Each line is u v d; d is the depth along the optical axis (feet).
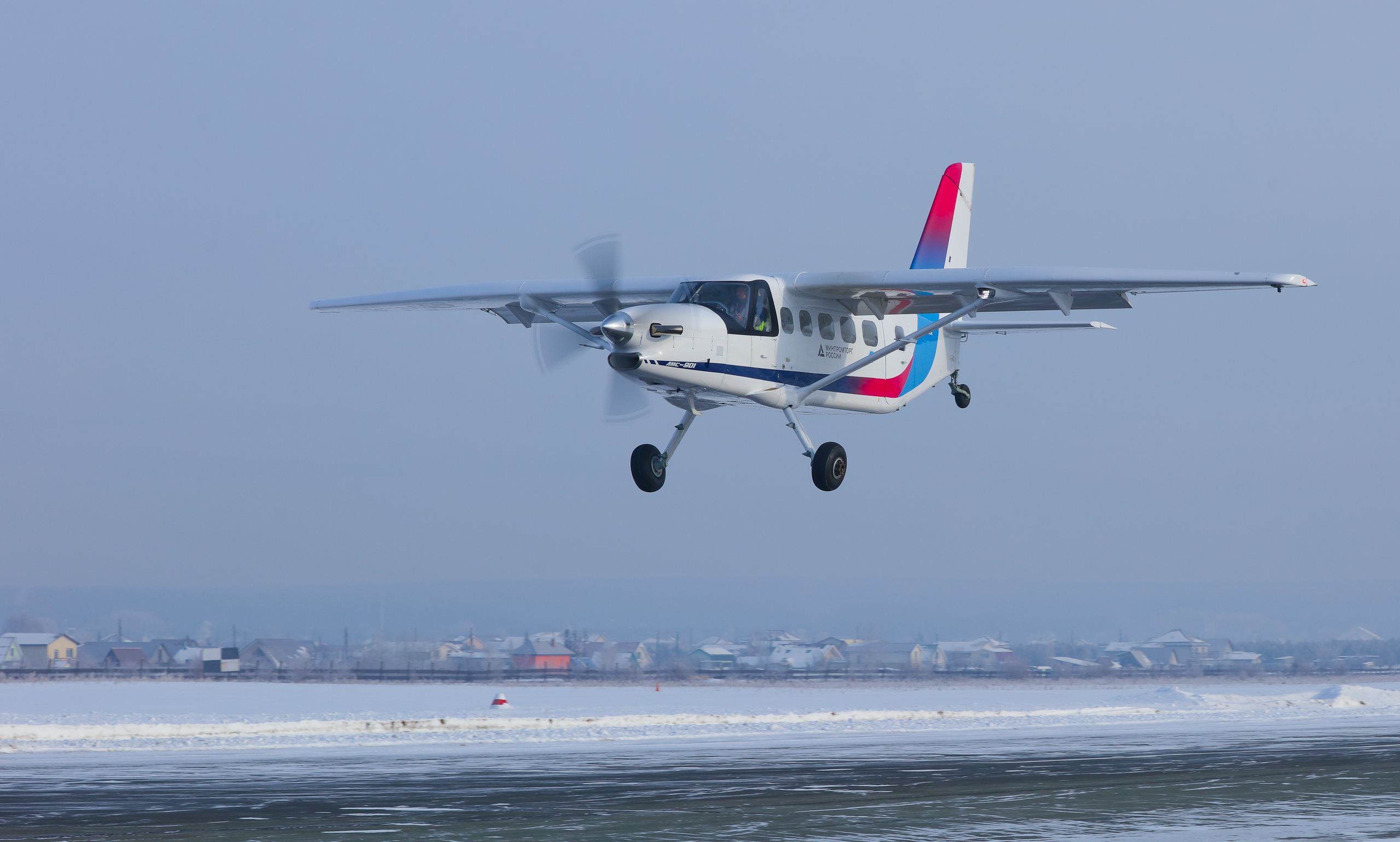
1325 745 252.01
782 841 131.85
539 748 242.37
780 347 234.58
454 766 204.95
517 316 277.64
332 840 130.82
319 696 619.67
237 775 190.80
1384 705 434.71
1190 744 253.44
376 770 197.57
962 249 331.36
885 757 223.10
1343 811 156.04
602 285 254.47
